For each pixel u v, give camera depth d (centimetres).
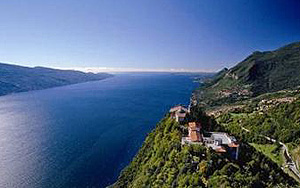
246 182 8938
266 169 11438
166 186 9356
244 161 11362
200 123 15375
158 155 11906
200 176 8944
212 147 11081
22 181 16238
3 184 15800
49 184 16038
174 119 14525
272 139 19712
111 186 14688
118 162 19588
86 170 18162
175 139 11994
